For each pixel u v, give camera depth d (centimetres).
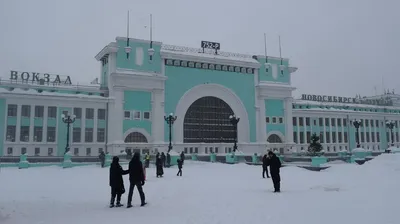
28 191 1812
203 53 6150
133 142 5450
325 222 991
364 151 4556
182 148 5684
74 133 5122
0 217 1122
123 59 5459
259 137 6400
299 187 1902
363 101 9175
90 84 5788
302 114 7412
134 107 5462
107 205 1369
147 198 1559
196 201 1429
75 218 1099
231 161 4619
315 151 4950
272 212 1151
